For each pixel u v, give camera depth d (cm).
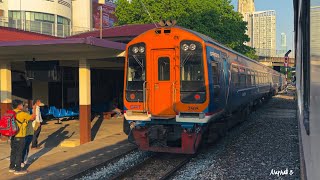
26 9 3959
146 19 3288
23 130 786
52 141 1246
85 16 5000
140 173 813
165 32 928
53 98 1903
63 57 1210
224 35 3073
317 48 229
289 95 4594
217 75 990
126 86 962
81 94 1194
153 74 933
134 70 955
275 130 1434
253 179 743
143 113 943
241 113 1605
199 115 885
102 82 2228
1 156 995
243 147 1090
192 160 943
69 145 1148
